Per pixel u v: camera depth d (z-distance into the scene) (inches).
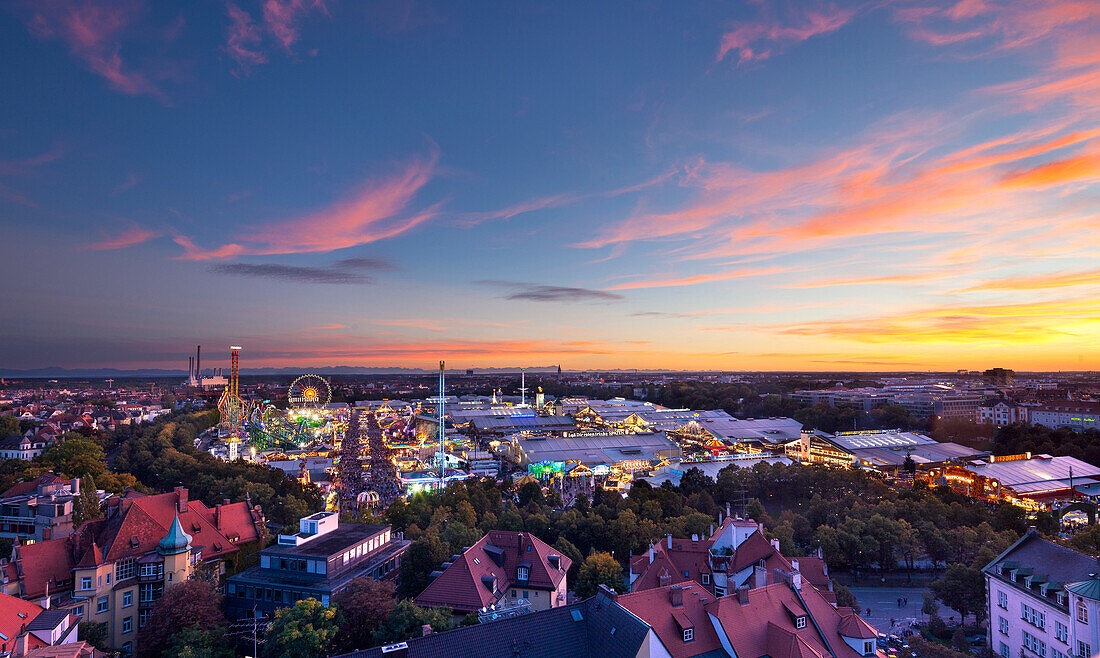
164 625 3917.3
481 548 4842.5
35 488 6284.5
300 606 3612.2
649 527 6446.9
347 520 7003.0
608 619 3348.9
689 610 3563.0
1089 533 6033.5
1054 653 3567.9
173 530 4687.5
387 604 3865.7
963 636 4542.3
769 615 3609.7
